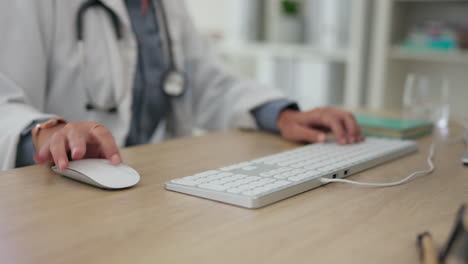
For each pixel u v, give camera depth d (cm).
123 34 118
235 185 60
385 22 233
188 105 132
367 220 51
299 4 287
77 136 68
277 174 65
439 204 57
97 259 41
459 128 117
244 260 41
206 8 342
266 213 53
